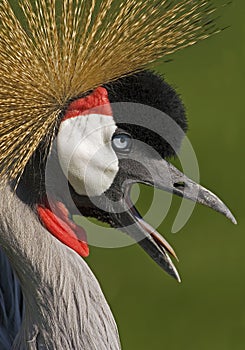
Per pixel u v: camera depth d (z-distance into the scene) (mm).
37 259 4973
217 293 8828
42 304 5023
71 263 5035
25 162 4820
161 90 4898
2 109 4848
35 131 4859
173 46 5086
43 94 4871
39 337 5078
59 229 5070
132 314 8703
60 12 5117
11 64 4891
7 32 4941
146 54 5004
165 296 8812
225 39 10828
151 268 8938
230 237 9141
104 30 5043
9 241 4953
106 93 4891
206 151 9992
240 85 10609
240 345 8477
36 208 5012
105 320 5094
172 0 5152
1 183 4836
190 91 10531
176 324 8656
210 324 8664
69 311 5016
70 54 4945
